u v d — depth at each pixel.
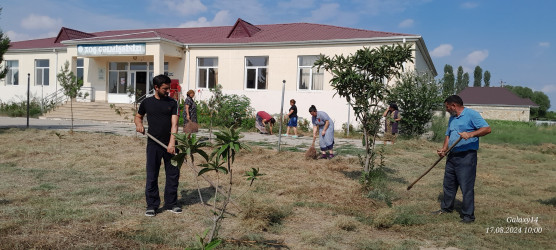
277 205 4.87
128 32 28.98
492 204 5.44
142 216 4.40
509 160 10.25
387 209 4.66
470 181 4.55
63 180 6.18
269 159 8.80
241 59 20.03
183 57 21.23
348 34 19.16
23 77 25.86
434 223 4.49
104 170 7.08
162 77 4.52
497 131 19.67
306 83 19.00
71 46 22.30
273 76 19.39
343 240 3.87
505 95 48.84
